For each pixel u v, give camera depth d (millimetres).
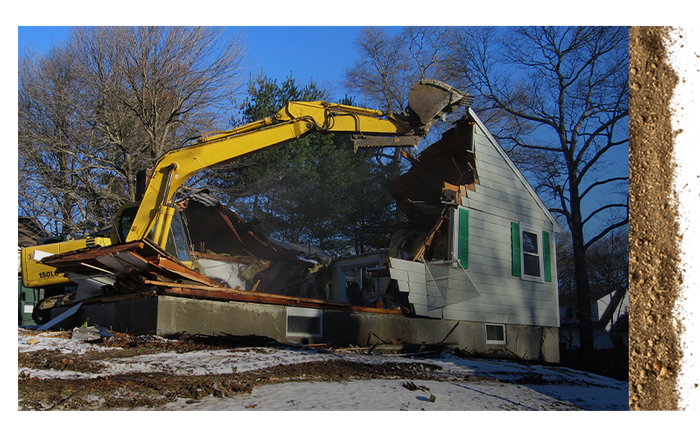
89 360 6238
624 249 28391
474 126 14047
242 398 4820
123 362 6168
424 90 11250
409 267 12094
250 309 9477
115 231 12500
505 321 13984
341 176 26047
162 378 5352
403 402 5086
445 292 12547
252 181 25328
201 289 8812
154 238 10016
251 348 7832
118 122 22906
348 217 27828
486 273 13758
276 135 10945
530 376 8531
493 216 14297
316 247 25078
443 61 30500
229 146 10758
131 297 9000
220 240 19266
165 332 8297
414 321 12055
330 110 11164
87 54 22359
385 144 11148
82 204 24766
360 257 20219
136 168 24062
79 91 23312
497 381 7594
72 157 24375
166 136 23609
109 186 23859
